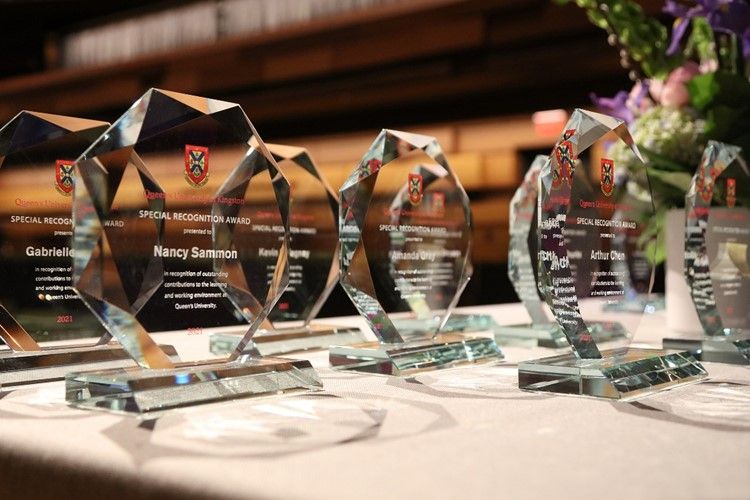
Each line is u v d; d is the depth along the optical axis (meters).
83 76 3.12
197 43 2.97
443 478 0.47
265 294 0.81
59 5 3.13
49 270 0.89
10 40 3.40
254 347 1.01
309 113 3.52
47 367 0.85
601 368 0.77
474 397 0.76
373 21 2.68
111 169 0.72
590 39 2.73
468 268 1.06
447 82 3.07
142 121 0.74
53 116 0.90
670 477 0.48
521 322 1.46
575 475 0.48
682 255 1.33
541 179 0.81
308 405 0.71
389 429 0.61
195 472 0.48
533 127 3.27
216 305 0.79
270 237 0.82
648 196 0.92
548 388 0.79
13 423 0.63
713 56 1.45
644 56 1.41
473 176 3.36
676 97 1.35
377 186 0.96
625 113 1.47
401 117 3.48
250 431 0.60
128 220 0.73
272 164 0.82
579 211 0.84
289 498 0.44
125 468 0.51
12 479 0.57
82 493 0.52
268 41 2.80
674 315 1.35
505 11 2.67
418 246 1.00
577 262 0.83
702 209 1.10
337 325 1.32
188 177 0.77
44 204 0.89
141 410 0.65
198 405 0.69
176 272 0.76
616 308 0.87
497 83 3.03
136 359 0.73
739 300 1.17
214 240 0.79
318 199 1.25
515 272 1.33
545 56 2.82
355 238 0.94
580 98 3.09
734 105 1.25
